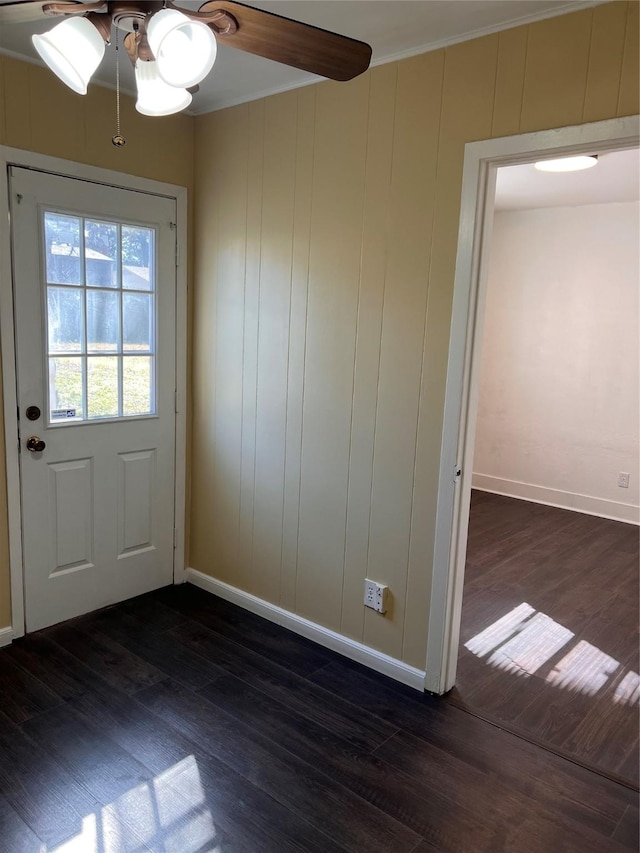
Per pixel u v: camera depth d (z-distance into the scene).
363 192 2.43
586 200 4.64
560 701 2.42
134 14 1.26
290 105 2.62
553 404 5.14
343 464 2.63
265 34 1.33
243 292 2.92
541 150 1.97
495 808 1.87
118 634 2.82
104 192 2.73
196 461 3.30
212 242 3.04
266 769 2.00
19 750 2.04
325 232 2.57
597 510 4.98
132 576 3.16
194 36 1.22
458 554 2.36
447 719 2.29
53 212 2.58
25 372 2.58
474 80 2.09
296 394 2.77
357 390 2.54
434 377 2.30
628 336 4.71
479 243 2.15
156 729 2.17
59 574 2.85
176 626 2.92
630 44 1.77
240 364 2.99
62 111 2.55
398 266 2.35
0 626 2.66
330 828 1.78
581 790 1.96
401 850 1.71
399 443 2.43
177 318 3.12
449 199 2.19
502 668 2.65
